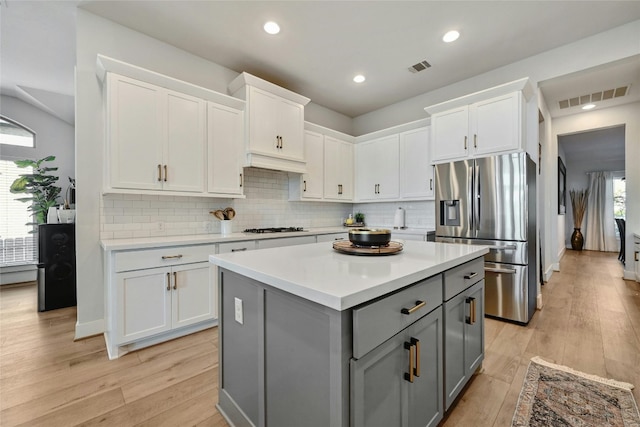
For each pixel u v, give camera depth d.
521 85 2.76
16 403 1.56
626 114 4.33
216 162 2.85
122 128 2.29
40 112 4.48
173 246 2.31
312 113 4.36
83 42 2.39
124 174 2.30
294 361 1.04
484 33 2.72
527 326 2.59
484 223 2.85
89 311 2.42
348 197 4.40
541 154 4.18
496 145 2.90
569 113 4.76
